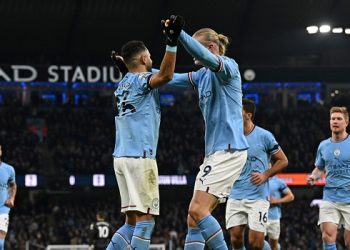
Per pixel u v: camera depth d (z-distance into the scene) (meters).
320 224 12.70
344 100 52.09
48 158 46.75
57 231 41.91
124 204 8.55
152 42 48.59
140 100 8.47
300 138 49.03
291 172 46.16
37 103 50.41
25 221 42.75
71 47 48.91
